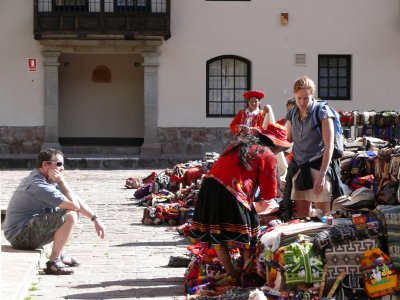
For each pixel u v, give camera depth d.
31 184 7.55
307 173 7.02
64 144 24.41
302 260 5.77
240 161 6.45
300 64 23.55
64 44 22.80
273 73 23.52
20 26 22.92
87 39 22.70
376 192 6.76
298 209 7.25
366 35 23.67
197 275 6.76
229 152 6.55
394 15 23.72
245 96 11.51
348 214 6.36
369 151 8.90
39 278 7.23
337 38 23.59
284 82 23.56
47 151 7.62
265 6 23.42
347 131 11.44
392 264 5.76
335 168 7.11
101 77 24.80
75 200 7.62
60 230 7.46
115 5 22.83
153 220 10.88
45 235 7.53
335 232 5.82
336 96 23.80
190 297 6.19
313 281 5.77
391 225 5.82
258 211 7.97
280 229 6.18
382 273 5.71
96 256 8.43
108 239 9.61
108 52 23.09
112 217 11.68
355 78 23.69
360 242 5.84
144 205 13.07
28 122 23.09
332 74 23.81
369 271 5.73
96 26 22.53
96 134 24.83
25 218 7.61
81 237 9.77
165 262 8.07
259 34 23.44
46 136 23.11
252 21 23.42
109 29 22.55
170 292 6.70
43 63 22.95
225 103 23.64
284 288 5.82
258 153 6.48
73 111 24.75
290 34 23.50
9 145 23.05
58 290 6.75
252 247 6.50
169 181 13.37
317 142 7.04
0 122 23.08
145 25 22.61
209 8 23.33
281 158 9.34
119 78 24.83
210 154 14.05
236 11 23.39
